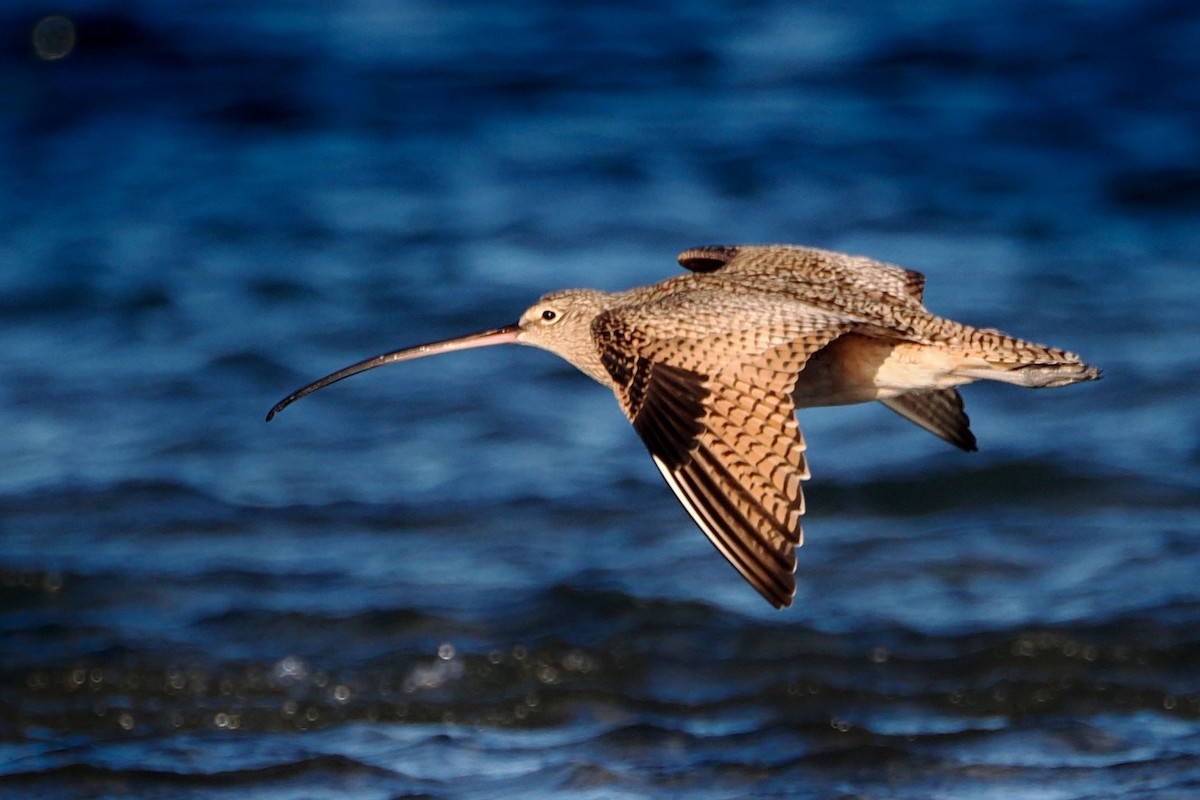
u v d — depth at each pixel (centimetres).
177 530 1962
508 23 4209
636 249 2834
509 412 2291
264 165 3306
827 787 1416
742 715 1566
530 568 1858
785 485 1072
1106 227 2902
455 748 1514
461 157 3331
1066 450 2116
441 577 1839
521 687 1628
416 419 2272
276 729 1578
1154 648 1639
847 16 4197
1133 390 2289
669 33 4109
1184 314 2530
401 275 2752
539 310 1446
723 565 1852
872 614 1734
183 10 4244
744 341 1120
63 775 1455
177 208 3091
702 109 3581
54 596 1812
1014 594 1770
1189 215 2944
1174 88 3569
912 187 3106
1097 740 1493
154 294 2695
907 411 1502
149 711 1602
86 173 3275
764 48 3975
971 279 2680
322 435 2227
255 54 3950
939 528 1938
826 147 3322
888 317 1238
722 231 2905
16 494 2053
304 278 2752
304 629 1728
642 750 1491
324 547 1923
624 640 1689
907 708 1568
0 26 4059
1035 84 3641
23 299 2677
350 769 1463
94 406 2314
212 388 2375
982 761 1455
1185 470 2058
